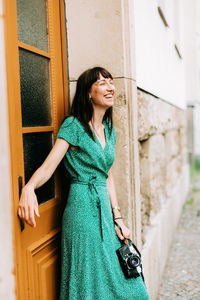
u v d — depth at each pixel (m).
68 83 2.44
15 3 1.77
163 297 3.37
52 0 2.23
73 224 1.92
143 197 3.60
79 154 1.95
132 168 2.51
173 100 5.73
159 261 3.66
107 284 1.92
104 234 1.93
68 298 1.92
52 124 2.21
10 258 1.26
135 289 2.02
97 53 2.41
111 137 2.16
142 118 3.06
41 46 2.10
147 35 3.34
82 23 2.41
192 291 3.48
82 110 1.99
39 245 1.93
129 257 2.00
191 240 5.03
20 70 1.87
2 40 1.24
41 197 2.09
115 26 2.37
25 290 1.80
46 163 1.83
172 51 5.56
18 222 1.67
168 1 5.03
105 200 1.99
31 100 1.97
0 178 1.20
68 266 1.95
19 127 1.79
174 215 5.28
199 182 9.80
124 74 2.39
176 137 6.56
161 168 4.45
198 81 10.55
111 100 2.04
